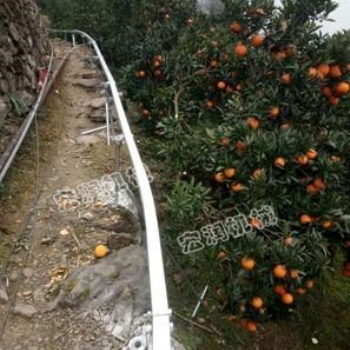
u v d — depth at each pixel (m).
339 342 3.43
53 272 2.72
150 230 2.07
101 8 10.48
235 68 3.65
